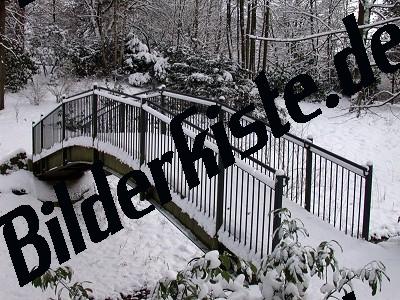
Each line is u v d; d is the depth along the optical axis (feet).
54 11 76.43
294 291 8.69
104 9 73.51
